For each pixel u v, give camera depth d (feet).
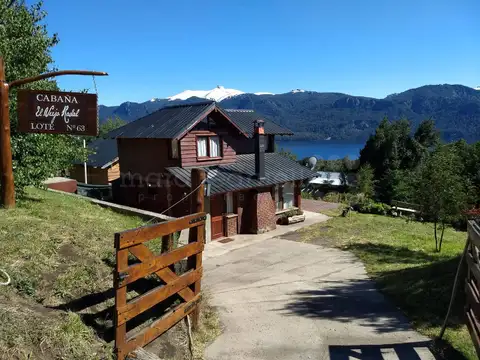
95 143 102.42
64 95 24.22
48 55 35.12
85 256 21.86
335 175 116.98
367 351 20.44
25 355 12.88
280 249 47.88
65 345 14.19
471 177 70.79
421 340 21.27
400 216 69.56
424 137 123.13
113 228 28.71
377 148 120.88
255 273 37.86
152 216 36.99
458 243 50.42
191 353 19.02
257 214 56.44
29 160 30.71
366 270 37.65
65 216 28.99
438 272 31.50
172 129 53.42
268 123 73.72
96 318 17.04
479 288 17.49
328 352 20.51
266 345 21.38
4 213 25.61
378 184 102.27
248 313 26.35
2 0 30.35
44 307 16.40
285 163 67.56
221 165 59.26
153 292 16.90
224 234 54.95
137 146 60.29
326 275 36.29
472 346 19.67
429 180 45.68
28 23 31.71
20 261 18.92
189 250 19.54
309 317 25.43
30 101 23.79
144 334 16.43
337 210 73.87
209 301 27.96
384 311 25.95
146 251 16.22
